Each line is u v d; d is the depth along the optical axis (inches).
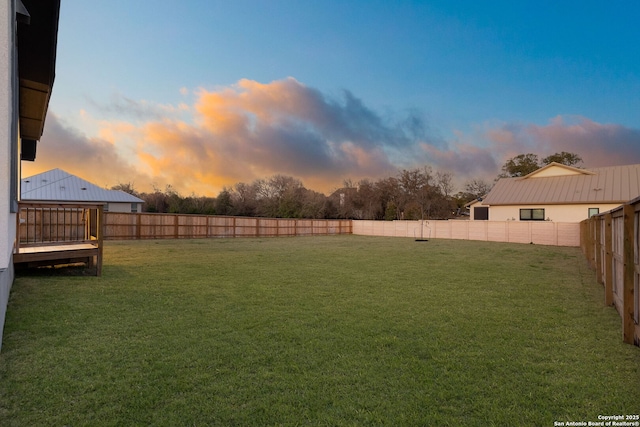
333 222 1040.2
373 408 77.3
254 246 561.3
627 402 81.3
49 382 86.3
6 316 141.6
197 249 478.9
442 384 89.8
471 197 1659.7
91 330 128.0
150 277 246.8
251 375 93.4
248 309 165.2
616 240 171.5
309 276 267.1
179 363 100.3
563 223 644.1
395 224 960.9
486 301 191.2
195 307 166.7
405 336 129.6
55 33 189.0
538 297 203.2
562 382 91.7
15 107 177.6
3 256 102.4
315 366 100.3
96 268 258.2
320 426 70.1
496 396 83.7
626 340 124.4
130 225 649.6
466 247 591.2
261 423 70.8
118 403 77.3
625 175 771.4
